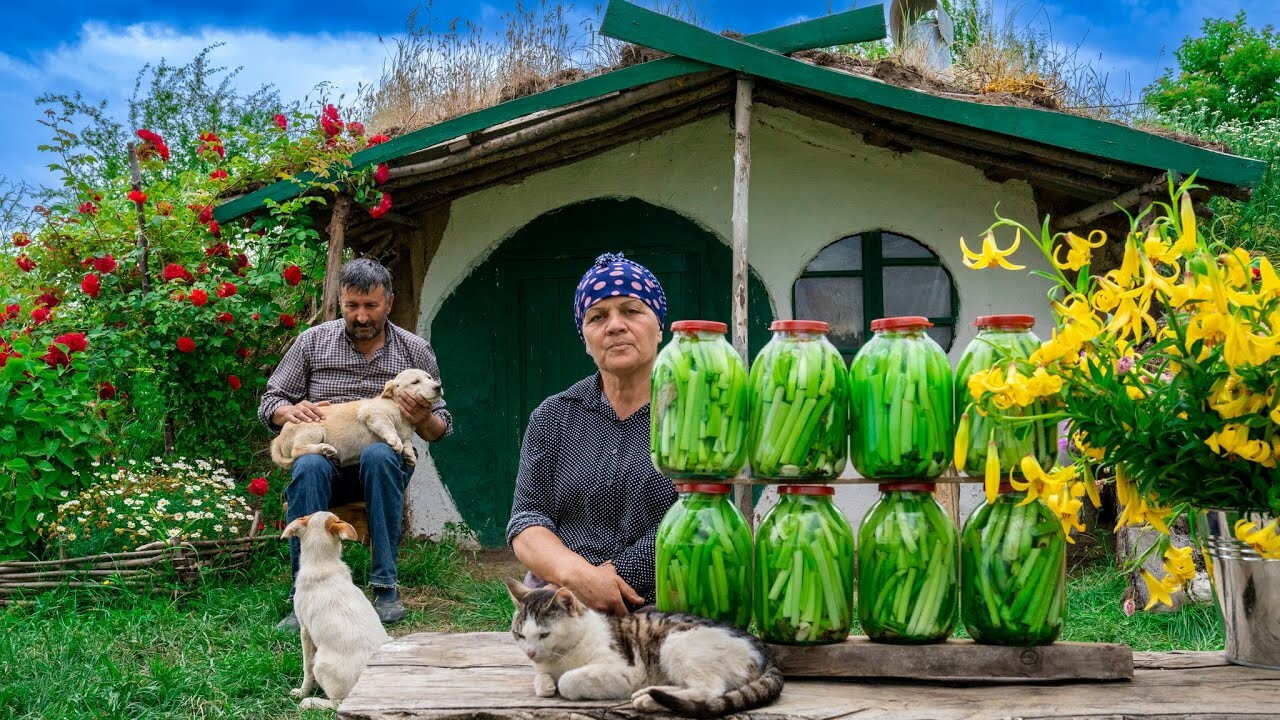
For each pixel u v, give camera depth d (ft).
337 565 13.24
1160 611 16.42
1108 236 23.16
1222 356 5.71
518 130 20.86
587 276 9.29
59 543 17.79
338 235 21.44
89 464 19.51
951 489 19.29
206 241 24.34
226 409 23.16
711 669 6.25
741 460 6.82
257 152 23.58
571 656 6.50
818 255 23.97
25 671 13.64
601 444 9.29
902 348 6.52
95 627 15.78
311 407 17.33
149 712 12.54
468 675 6.89
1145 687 6.35
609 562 9.00
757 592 6.73
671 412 6.77
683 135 24.07
